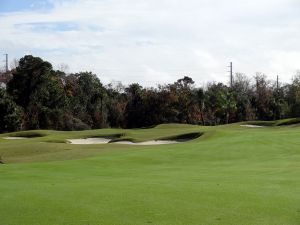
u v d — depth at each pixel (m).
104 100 83.94
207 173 16.12
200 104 81.69
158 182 12.95
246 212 8.74
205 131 42.47
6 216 8.53
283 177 14.24
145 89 83.31
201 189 11.33
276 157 22.62
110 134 50.66
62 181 13.67
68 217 8.42
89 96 84.62
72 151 30.91
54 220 8.23
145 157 23.27
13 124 65.44
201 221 8.12
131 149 29.75
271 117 84.56
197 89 84.19
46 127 74.06
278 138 30.80
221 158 23.06
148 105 80.88
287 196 10.28
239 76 97.81
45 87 75.31
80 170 17.78
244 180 13.40
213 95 84.31
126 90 87.38
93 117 82.38
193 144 29.50
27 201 9.84
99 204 9.48
